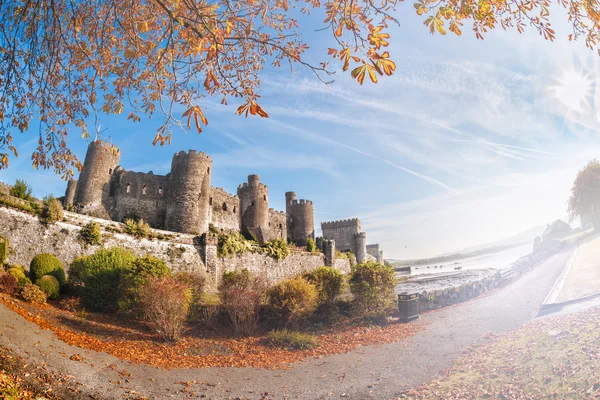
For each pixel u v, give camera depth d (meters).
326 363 10.16
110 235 22.06
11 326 8.77
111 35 6.03
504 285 22.72
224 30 4.73
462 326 12.72
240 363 10.38
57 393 6.05
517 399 5.65
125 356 9.86
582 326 8.73
